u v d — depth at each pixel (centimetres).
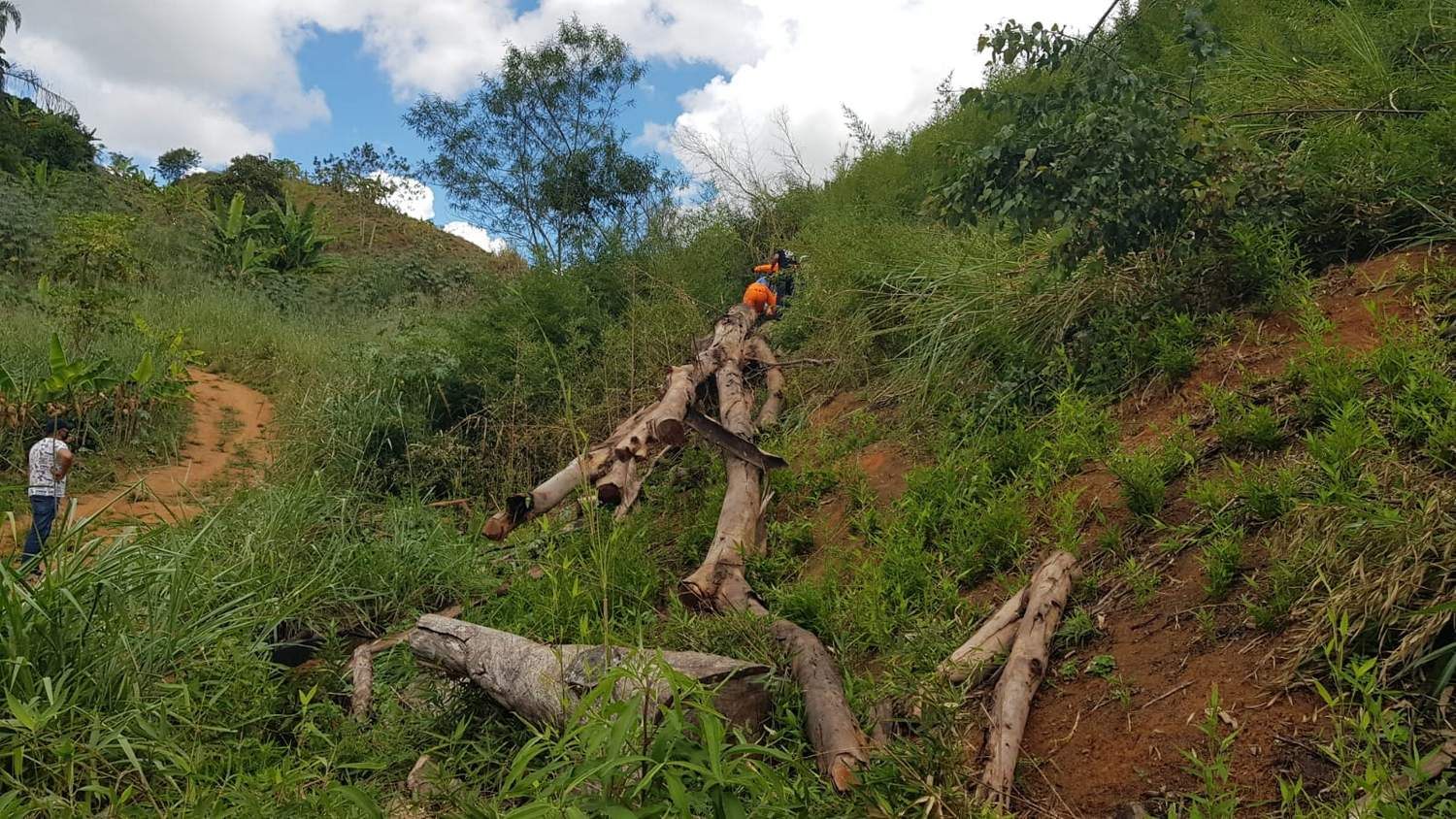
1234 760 266
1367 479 321
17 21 2753
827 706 330
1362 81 588
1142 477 396
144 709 355
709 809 264
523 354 893
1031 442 488
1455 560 275
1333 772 250
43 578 387
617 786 250
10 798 291
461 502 740
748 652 372
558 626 462
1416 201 469
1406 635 268
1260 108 614
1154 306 509
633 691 307
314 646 524
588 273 1107
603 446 572
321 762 328
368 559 587
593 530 468
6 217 1692
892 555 443
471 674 385
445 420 913
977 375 586
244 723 371
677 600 461
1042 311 579
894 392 650
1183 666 311
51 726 332
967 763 298
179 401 1088
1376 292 447
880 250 766
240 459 1007
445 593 584
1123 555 383
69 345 1163
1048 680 335
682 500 656
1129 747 290
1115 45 590
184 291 1716
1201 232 504
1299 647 287
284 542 583
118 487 890
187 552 459
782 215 1227
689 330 888
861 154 1211
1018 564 415
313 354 1352
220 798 301
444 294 2145
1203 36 520
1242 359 450
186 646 408
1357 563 289
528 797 305
